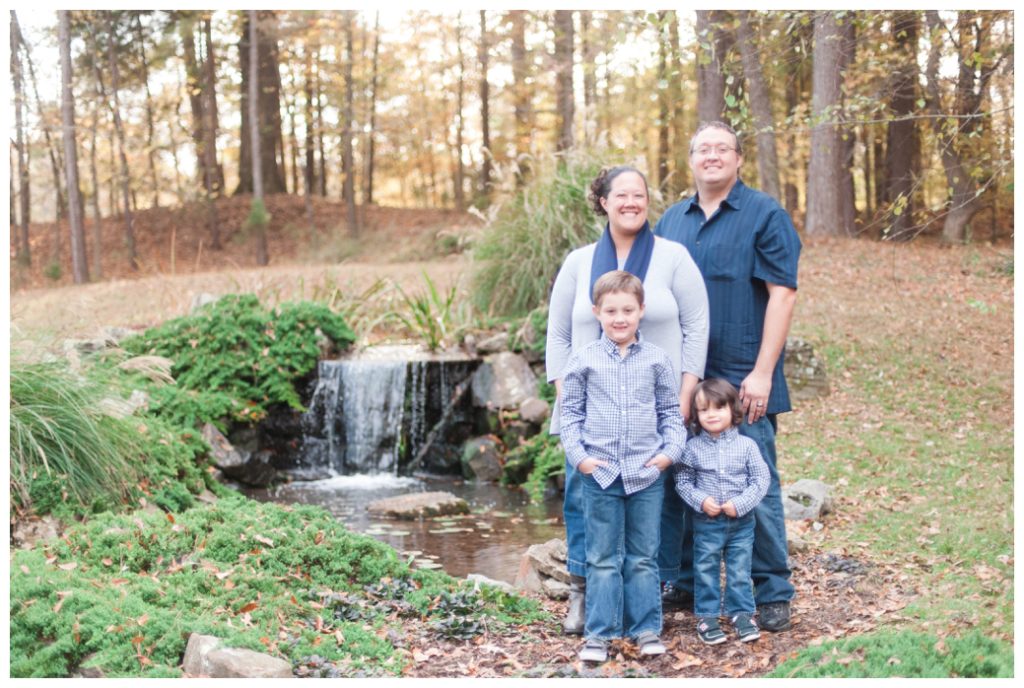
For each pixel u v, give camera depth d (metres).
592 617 3.46
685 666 3.33
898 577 4.38
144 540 4.23
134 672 3.09
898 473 6.61
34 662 3.13
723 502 3.58
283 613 3.78
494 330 9.24
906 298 11.60
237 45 23.03
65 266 21.31
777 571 3.75
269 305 10.65
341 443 8.66
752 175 19.52
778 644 3.53
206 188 24.00
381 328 10.30
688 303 3.62
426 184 32.56
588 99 18.28
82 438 5.14
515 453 7.95
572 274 3.80
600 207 3.76
